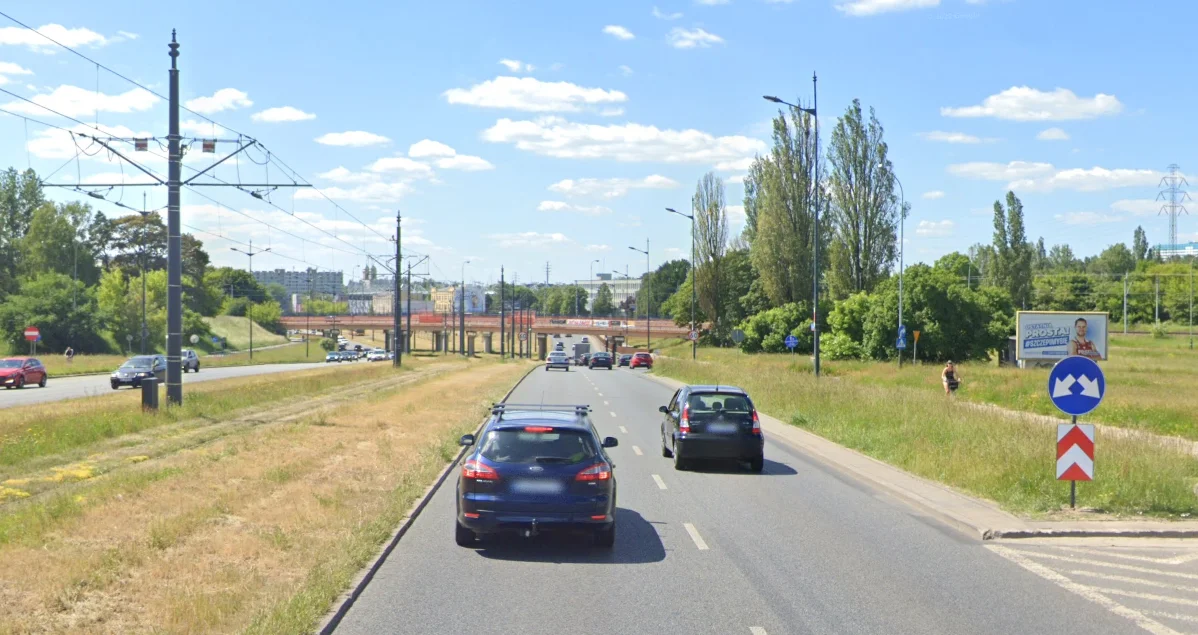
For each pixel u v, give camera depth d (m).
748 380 42.38
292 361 106.19
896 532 12.80
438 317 142.12
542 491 11.13
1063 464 13.91
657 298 185.75
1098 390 13.85
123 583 9.08
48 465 17.72
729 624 8.33
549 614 8.59
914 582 9.95
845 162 76.75
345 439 22.27
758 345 84.50
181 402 28.31
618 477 18.33
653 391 48.53
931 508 14.38
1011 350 66.50
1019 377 43.66
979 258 169.00
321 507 13.27
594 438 11.73
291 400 35.62
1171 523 12.96
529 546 11.67
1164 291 135.00
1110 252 184.25
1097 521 13.07
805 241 82.06
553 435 11.48
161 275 110.56
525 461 11.27
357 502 14.01
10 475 16.42
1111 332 125.38
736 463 20.48
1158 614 8.77
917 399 27.98
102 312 94.81
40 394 40.91
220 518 12.40
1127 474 15.06
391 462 18.53
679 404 20.45
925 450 19.17
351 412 29.95
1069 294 136.50
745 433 19.12
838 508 14.77
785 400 32.84
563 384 54.47
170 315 28.20
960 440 19.44
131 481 14.84
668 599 9.18
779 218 82.19
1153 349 82.69
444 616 8.48
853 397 30.19
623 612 8.70
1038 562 10.98
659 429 28.45
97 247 130.88
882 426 24.31
